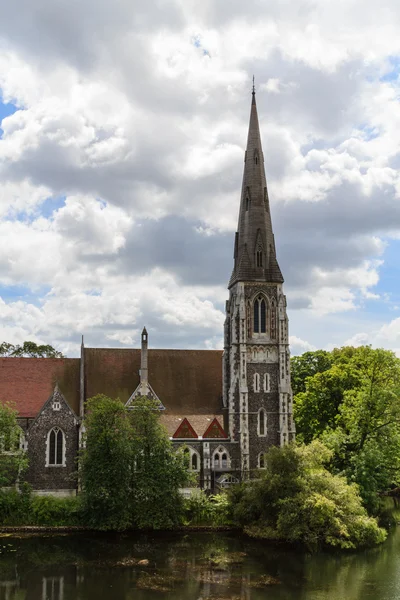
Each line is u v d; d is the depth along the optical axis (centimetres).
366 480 8250
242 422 9156
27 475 8506
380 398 8675
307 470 7575
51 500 7825
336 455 8775
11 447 8025
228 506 7956
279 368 9462
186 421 9150
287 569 6147
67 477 8606
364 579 5831
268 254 9794
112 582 5672
